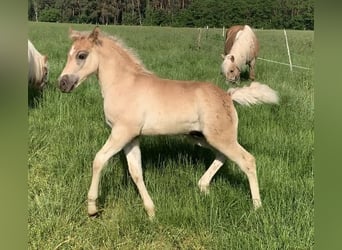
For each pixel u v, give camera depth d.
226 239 3.56
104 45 3.98
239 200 4.11
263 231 3.59
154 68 10.02
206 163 4.80
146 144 5.02
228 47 11.14
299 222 3.58
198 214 3.82
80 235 3.70
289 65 10.84
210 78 9.23
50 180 4.52
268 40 15.19
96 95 7.07
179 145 5.03
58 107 6.32
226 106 3.88
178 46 14.72
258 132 5.56
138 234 3.72
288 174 4.52
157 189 4.21
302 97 7.13
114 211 4.06
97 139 5.25
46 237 3.66
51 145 5.17
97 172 3.85
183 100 3.84
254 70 10.00
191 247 3.60
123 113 3.81
